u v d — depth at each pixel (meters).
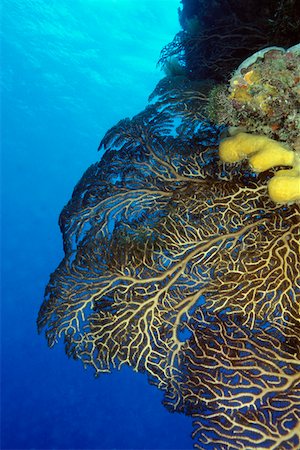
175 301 2.90
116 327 3.01
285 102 2.24
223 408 2.43
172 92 3.75
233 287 2.66
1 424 31.39
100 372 3.08
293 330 2.50
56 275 3.46
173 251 2.96
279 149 2.18
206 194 3.03
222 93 2.49
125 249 3.18
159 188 3.41
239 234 2.77
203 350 2.62
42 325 3.32
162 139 3.49
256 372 2.42
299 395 2.26
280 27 3.55
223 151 2.46
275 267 2.55
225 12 5.21
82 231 3.60
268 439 2.21
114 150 3.68
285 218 2.56
